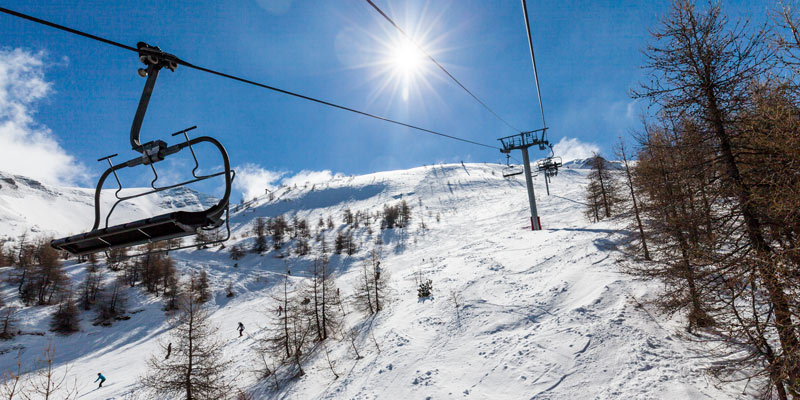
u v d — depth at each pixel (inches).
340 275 2938.0
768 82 281.3
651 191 576.1
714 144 372.5
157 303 2449.6
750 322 320.5
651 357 535.8
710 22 375.2
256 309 2210.9
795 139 239.3
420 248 3548.2
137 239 174.6
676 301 467.2
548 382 542.9
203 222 163.8
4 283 2522.1
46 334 1963.6
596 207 1733.5
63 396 1198.3
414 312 998.4
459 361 671.8
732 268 338.6
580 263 1015.6
